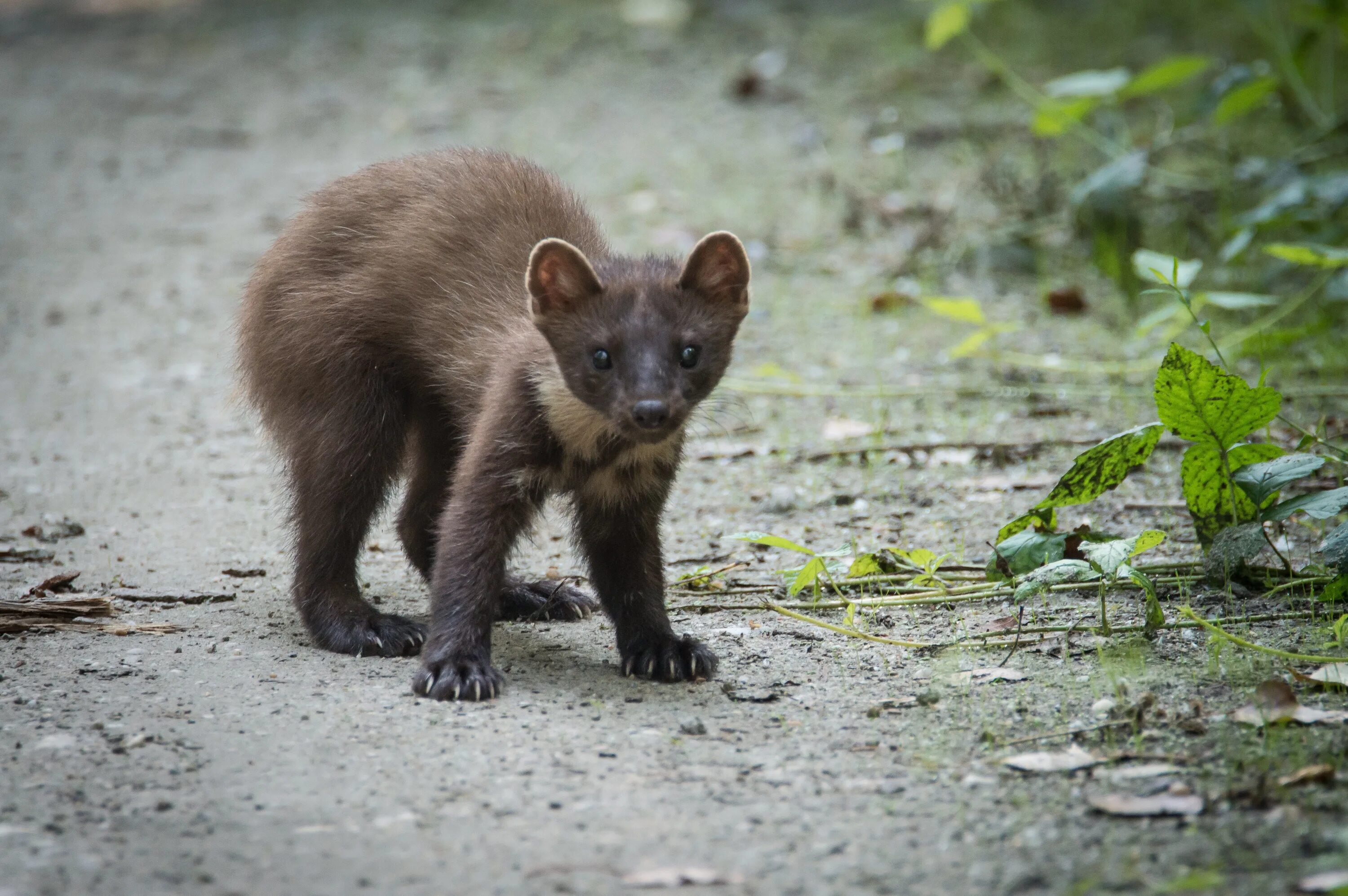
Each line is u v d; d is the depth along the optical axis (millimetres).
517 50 28453
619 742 7219
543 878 5824
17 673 8133
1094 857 5898
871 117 23609
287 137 24406
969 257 17984
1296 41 22562
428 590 10320
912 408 14000
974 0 17828
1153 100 23062
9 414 14273
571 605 9734
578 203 10273
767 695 7906
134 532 11219
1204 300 12016
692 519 11453
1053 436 12938
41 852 6004
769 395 14523
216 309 17562
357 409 9344
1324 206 15469
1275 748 6805
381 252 9516
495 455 8375
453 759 6980
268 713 7578
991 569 9469
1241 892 5562
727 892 5715
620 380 8156
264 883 5789
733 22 29297
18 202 21812
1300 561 9719
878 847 6047
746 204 20188
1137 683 7762
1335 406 12969
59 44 30922
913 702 7688
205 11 32625
